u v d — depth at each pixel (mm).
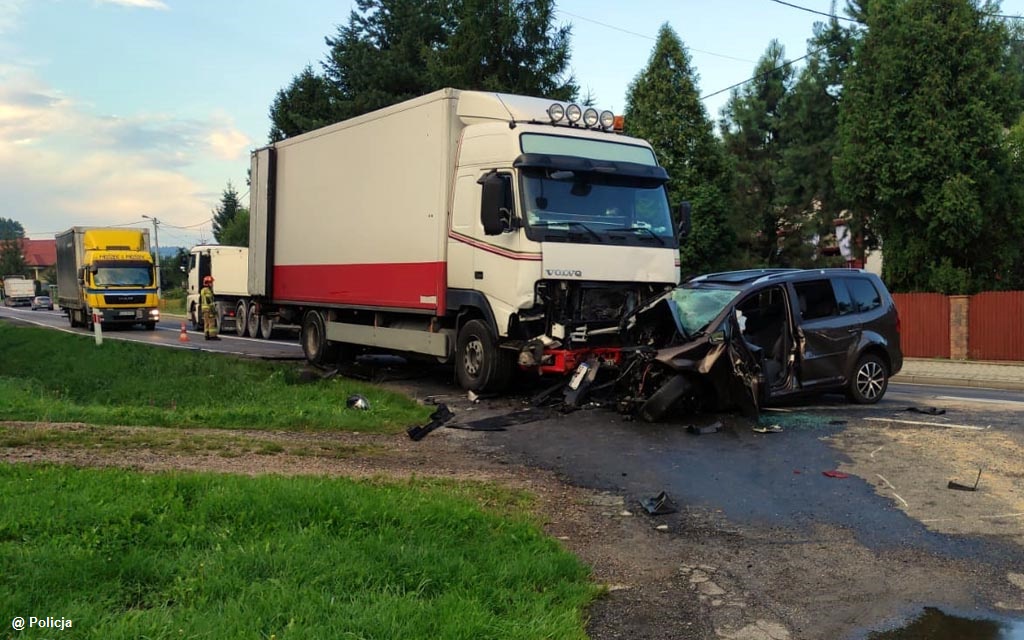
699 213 25953
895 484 6770
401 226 12750
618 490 6793
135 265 33281
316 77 45438
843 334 10289
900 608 4449
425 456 7984
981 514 5996
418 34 38344
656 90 26656
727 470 7297
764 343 10539
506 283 10570
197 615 3641
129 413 10250
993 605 4488
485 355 11258
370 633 3590
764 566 5078
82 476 5895
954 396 12016
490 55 27984
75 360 20484
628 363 9719
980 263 21906
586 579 4742
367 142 13680
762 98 34844
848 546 5418
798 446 8055
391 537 4867
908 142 21000
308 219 15719
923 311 21844
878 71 21641
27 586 3816
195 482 5746
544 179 10562
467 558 4727
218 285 30047
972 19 20734
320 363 16016
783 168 32812
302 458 7512
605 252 10664
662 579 4859
